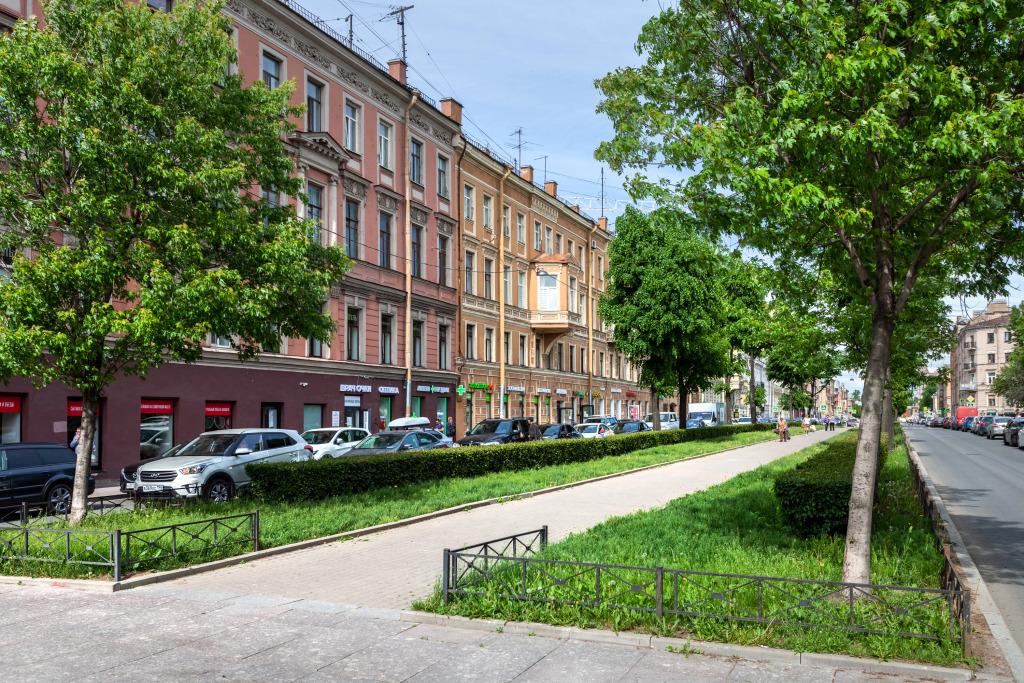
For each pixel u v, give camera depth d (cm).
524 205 4528
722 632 623
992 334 11400
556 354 4934
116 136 1209
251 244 1316
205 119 1338
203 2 1406
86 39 1238
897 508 1341
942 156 705
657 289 3816
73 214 1186
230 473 1603
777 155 802
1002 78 739
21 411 1894
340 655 604
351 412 2942
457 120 3788
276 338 1395
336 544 1100
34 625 690
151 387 2153
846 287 1090
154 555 906
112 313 1141
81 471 1231
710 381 4253
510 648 619
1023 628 717
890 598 686
